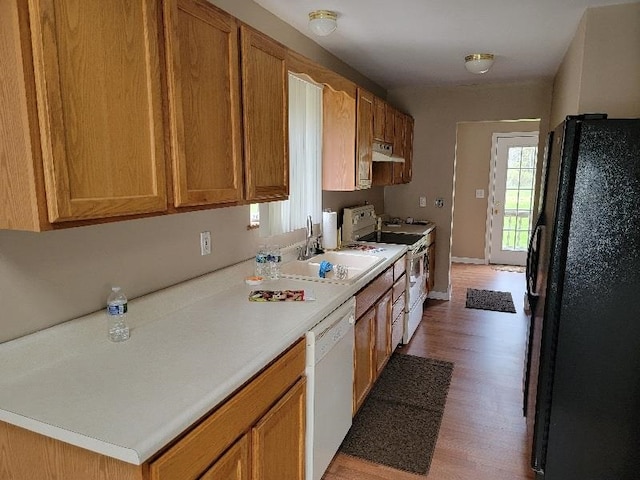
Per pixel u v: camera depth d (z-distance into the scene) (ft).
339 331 6.83
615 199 5.76
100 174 3.75
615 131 5.68
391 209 17.11
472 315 15.02
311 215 10.06
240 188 5.82
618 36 7.70
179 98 4.54
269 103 6.41
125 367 4.41
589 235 5.90
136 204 4.12
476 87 15.38
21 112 3.20
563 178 5.95
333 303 6.62
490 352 11.93
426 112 16.11
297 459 5.75
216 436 4.00
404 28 9.14
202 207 5.13
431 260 16.14
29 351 4.30
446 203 16.34
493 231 22.88
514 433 8.22
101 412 3.59
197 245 6.79
